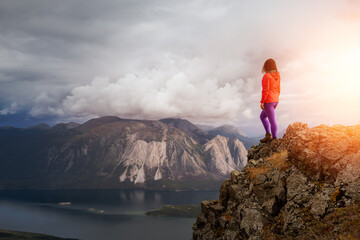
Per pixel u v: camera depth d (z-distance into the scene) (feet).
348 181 38.04
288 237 38.32
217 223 55.88
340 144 42.01
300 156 45.19
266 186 47.47
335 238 32.27
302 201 40.81
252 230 43.60
